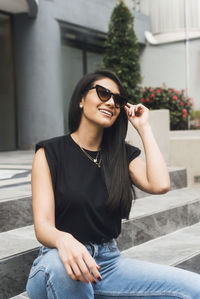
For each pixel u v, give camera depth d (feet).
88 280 4.25
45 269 4.40
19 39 28.09
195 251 9.00
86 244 4.92
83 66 34.12
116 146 5.40
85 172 5.04
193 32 37.01
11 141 28.32
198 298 4.40
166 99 22.09
